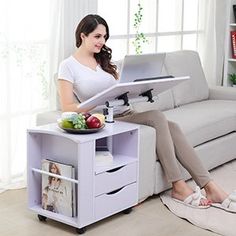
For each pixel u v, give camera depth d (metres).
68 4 3.74
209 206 3.34
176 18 5.09
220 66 5.50
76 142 2.85
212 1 5.29
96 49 3.33
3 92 3.57
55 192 3.07
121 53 4.56
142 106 4.06
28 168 3.15
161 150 3.41
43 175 3.12
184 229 3.06
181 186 3.41
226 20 5.42
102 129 3.07
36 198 3.21
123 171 3.14
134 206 3.37
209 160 4.00
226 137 4.24
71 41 3.81
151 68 3.29
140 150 3.28
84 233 2.97
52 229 3.03
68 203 3.02
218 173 4.10
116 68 3.54
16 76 3.63
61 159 3.07
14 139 3.71
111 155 3.09
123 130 3.08
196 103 4.64
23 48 3.63
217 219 3.16
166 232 3.01
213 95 4.92
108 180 3.05
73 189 2.99
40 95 3.79
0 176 3.66
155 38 4.88
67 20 3.75
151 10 4.80
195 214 3.23
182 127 3.76
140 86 3.13
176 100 4.46
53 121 3.41
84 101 3.32
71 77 3.28
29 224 3.09
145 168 3.35
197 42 5.35
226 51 5.46
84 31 3.31
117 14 4.46
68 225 3.08
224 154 4.20
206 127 3.95
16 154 3.74
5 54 3.51
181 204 3.38
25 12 3.59
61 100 3.28
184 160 3.46
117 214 3.25
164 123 3.42
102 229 3.04
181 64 4.58
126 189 3.19
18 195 3.55
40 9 3.69
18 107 3.69
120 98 3.26
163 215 3.25
